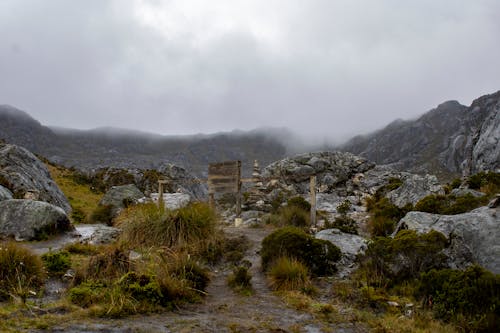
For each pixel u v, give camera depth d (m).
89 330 5.70
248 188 27.33
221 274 10.26
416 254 8.47
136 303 6.80
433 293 7.32
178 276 8.20
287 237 10.06
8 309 6.23
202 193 50.00
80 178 44.44
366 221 17.06
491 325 6.00
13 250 7.89
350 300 7.86
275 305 7.67
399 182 24.91
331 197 25.08
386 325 6.50
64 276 8.43
